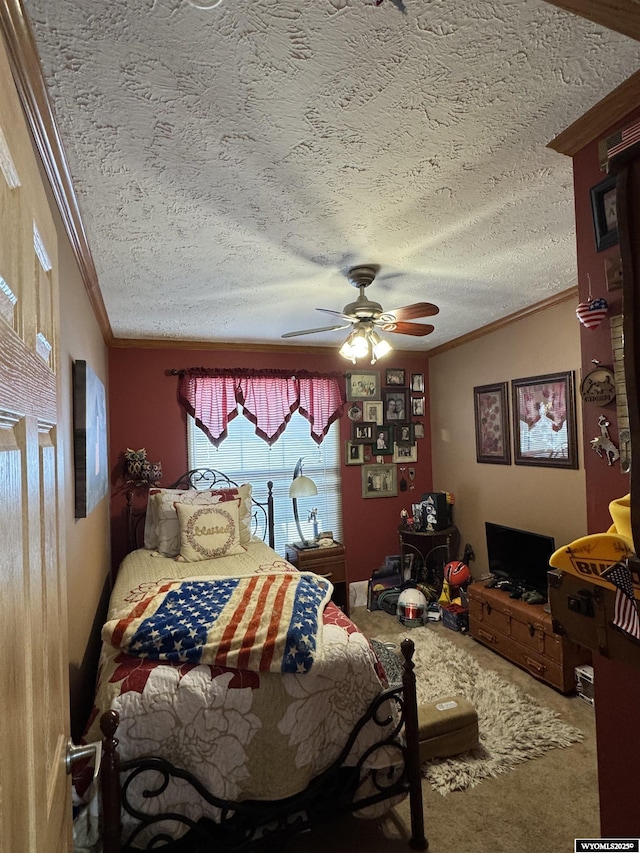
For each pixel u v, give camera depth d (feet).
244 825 4.94
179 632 5.39
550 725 7.77
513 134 4.50
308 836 5.77
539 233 6.78
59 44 3.26
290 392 13.73
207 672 5.13
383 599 13.46
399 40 3.37
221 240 6.61
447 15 3.20
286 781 5.01
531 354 11.12
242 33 3.24
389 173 5.10
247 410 13.19
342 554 12.61
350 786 5.39
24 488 2.07
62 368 5.24
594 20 2.78
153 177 4.98
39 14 3.02
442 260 7.77
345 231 6.50
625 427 3.94
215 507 10.46
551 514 10.64
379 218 6.16
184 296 9.05
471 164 4.98
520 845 5.57
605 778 4.26
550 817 5.96
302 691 5.22
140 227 6.11
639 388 2.54
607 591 3.23
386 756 5.52
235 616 5.78
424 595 13.14
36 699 2.21
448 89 3.87
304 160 4.79
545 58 3.62
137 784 4.68
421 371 15.30
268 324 11.46
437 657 10.21
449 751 7.04
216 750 4.88
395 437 15.08
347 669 5.47
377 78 3.71
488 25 3.30
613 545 3.13
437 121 4.27
